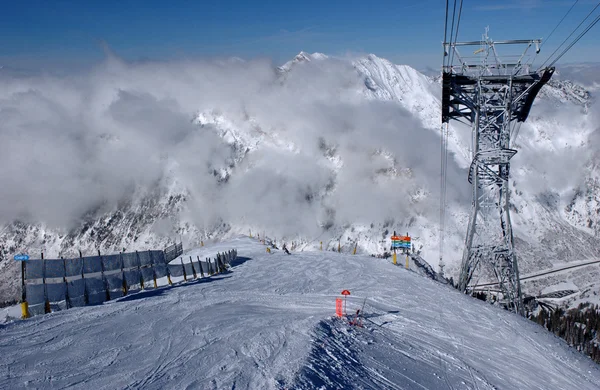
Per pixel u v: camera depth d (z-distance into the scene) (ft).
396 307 85.71
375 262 157.89
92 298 80.33
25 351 50.26
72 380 41.96
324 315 73.61
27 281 74.95
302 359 47.16
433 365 55.06
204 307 77.30
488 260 114.11
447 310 84.48
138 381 41.52
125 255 96.68
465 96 112.37
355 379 45.09
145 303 79.87
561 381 55.36
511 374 55.47
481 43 107.76
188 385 40.29
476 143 112.57
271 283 112.16
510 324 77.25
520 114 115.34
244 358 47.83
